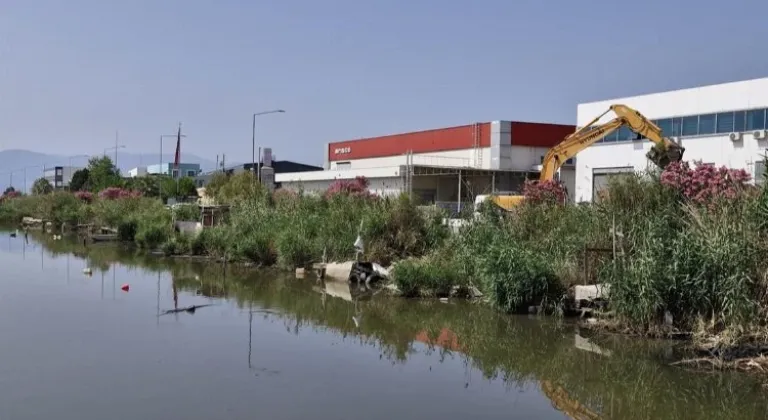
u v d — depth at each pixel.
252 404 7.28
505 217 16.89
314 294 15.65
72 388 7.73
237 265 21.31
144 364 8.87
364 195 23.11
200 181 75.50
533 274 12.71
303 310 13.50
